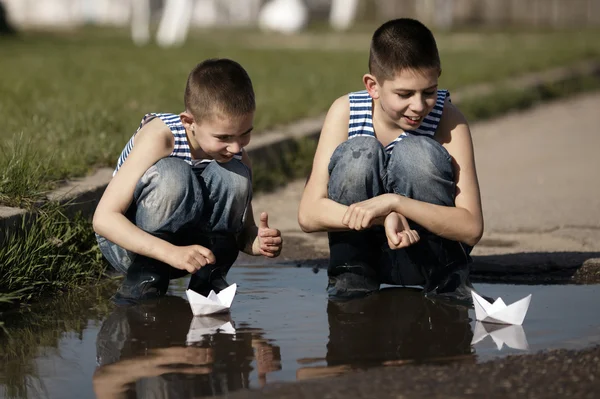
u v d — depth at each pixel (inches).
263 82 627.5
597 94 761.6
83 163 272.7
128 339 164.1
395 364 145.7
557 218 283.9
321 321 174.6
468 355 150.2
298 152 394.9
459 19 1807.3
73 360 152.3
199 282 194.5
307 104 500.7
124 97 483.2
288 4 1640.0
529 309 184.4
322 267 229.0
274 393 131.2
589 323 171.8
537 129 538.6
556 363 141.9
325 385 133.4
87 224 224.8
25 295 193.3
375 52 184.5
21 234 203.9
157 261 191.5
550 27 1737.2
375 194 189.0
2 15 1238.3
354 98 198.1
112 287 206.8
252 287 206.4
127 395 134.5
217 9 1849.2
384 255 195.6
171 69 709.3
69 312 184.4
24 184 218.2
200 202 183.3
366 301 190.2
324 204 189.9
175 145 187.9
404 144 187.0
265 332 167.2
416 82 179.9
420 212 182.5
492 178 370.6
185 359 151.0
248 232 198.7
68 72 657.0
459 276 191.8
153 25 1626.5
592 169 383.6
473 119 568.4
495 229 271.0
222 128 178.4
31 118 367.6
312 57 912.9
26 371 146.9
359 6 1839.3
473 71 749.9
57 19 1774.1
